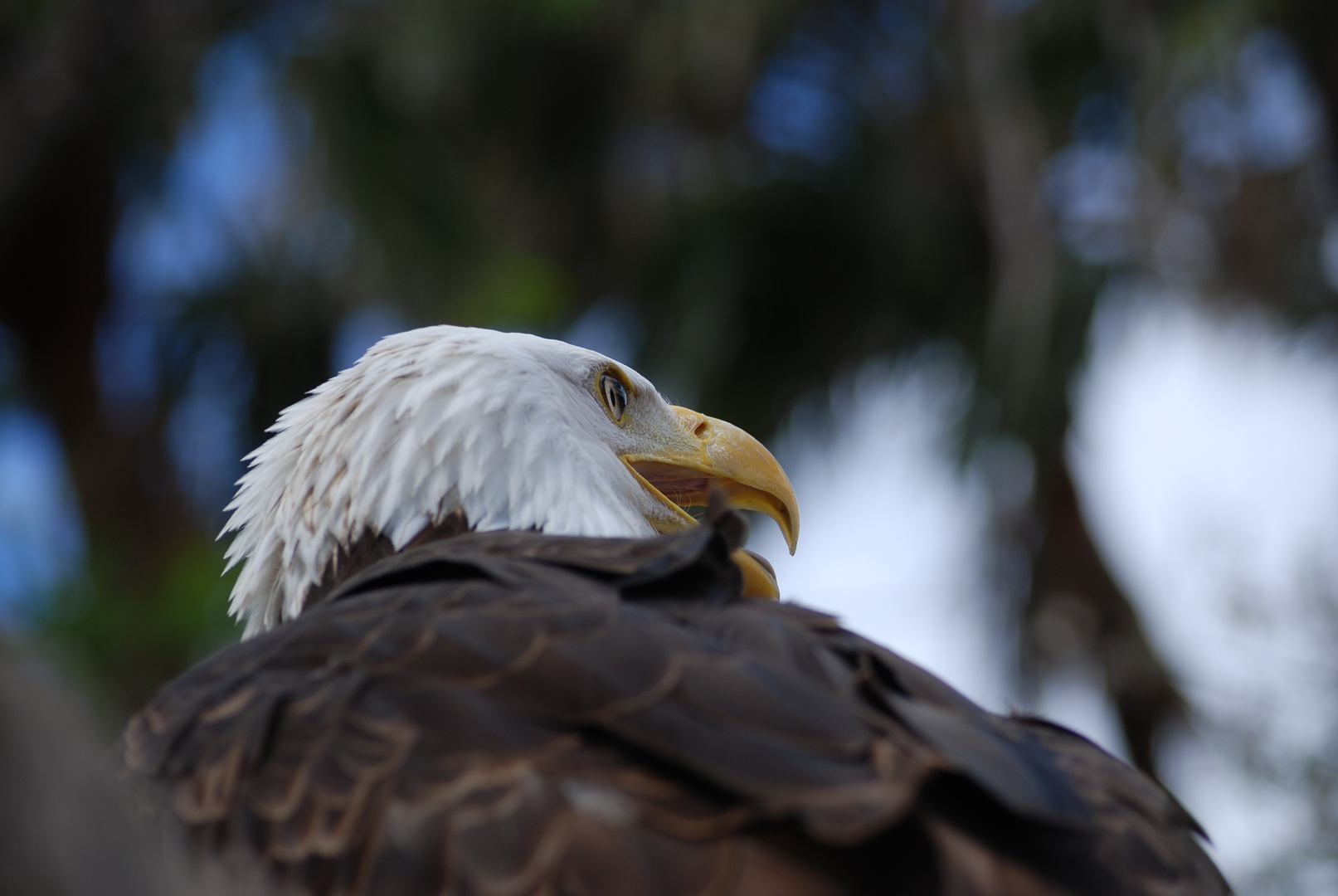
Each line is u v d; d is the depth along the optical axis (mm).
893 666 3189
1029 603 17438
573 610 3207
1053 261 16969
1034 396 17109
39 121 11547
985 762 2795
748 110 19016
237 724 3209
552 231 19109
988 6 17188
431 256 14281
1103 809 3045
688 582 3531
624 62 18094
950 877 2596
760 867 2625
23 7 11547
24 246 13297
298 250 14242
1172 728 16141
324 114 14078
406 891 2727
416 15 15086
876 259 18656
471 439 5062
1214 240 15312
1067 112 17234
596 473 5281
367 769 2918
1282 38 13984
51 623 7086
